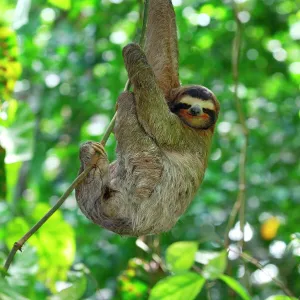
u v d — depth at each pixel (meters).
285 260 18.14
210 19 20.81
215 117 10.72
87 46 21.47
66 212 19.58
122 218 9.96
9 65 11.56
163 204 9.80
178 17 20.28
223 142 20.66
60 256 11.97
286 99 21.88
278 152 20.81
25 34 19.84
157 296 9.34
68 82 21.77
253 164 20.27
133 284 12.59
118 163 9.95
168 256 10.12
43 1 20.16
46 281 11.99
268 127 21.02
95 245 18.95
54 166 22.03
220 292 17.72
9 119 11.26
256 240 19.36
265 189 19.77
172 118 10.03
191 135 10.36
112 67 20.84
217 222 19.66
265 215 19.70
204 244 18.95
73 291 11.20
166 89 11.14
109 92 21.31
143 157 9.73
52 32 21.17
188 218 19.36
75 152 19.91
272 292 17.84
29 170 21.83
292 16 21.73
